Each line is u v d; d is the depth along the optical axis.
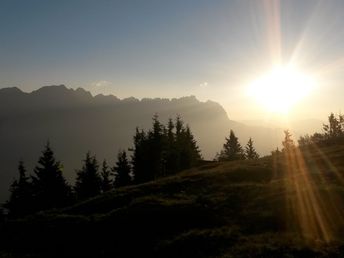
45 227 35.34
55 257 28.95
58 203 80.44
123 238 30.22
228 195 36.69
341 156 52.53
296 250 22.06
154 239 28.83
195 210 32.97
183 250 25.45
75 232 33.00
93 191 89.88
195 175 49.81
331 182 37.91
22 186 80.12
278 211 30.06
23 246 32.16
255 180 44.75
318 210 29.38
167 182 46.91
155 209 34.22
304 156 56.47
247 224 28.83
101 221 33.94
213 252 24.16
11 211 79.06
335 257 20.69
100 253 28.20
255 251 22.73
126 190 46.62
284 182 39.69
